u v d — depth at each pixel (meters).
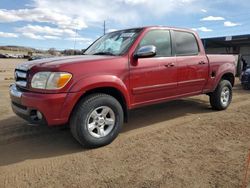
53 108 4.02
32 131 5.27
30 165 3.88
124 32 5.46
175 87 5.65
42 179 3.48
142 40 5.08
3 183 3.39
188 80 5.90
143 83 5.03
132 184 3.31
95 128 4.44
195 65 6.02
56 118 4.07
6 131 5.26
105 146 4.52
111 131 4.57
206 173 3.54
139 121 5.98
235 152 4.21
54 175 3.57
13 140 4.82
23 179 3.49
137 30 5.26
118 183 3.34
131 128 5.49
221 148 4.37
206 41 23.56
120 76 4.66
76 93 4.13
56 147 4.52
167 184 3.29
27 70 4.30
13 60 51.41
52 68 4.07
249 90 11.25
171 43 5.62
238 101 8.41
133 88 4.89
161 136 4.97
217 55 6.72
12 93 4.55
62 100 4.04
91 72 4.31
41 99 3.99
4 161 4.02
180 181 3.35
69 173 3.61
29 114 4.21
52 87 4.03
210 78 6.47
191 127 5.49
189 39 6.04
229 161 3.89
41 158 4.11
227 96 7.07
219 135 4.99
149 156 4.09
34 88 4.14
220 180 3.36
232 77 7.21
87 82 4.21
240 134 5.04
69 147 4.52
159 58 5.30
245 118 6.15
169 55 5.56
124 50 4.89
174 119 6.12
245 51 25.09
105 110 4.48
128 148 4.42
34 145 4.62
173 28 5.73
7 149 4.45
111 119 4.58
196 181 3.35
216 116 6.35
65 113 4.11
